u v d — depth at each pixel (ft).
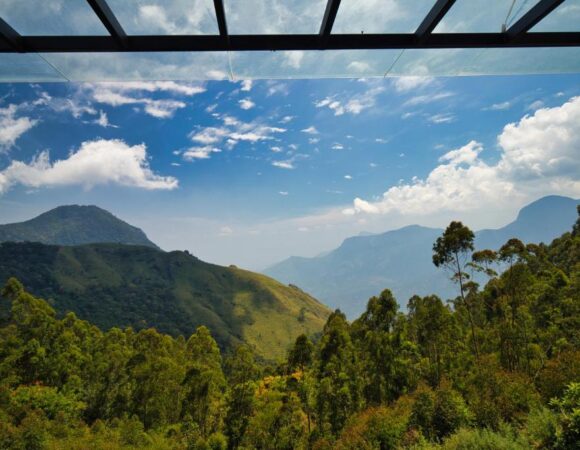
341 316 203.00
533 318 129.70
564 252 209.97
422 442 49.93
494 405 49.80
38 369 201.05
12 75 9.31
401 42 8.71
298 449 133.69
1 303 295.48
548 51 9.57
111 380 206.08
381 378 135.44
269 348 572.51
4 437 137.59
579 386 33.19
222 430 153.07
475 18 8.44
